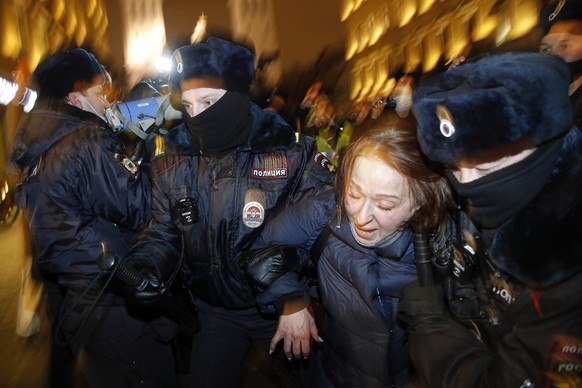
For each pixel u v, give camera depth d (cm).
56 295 231
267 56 488
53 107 197
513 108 95
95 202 196
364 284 163
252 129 191
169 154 195
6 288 444
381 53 1709
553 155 101
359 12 1864
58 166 190
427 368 129
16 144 198
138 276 177
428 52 1375
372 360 173
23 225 235
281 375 224
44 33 1370
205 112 179
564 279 98
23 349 332
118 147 202
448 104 102
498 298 119
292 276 182
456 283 140
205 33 190
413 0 1488
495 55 104
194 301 214
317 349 199
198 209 190
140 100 232
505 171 102
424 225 145
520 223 104
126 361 206
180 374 270
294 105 506
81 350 206
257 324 209
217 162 191
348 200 152
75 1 1630
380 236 153
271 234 183
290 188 191
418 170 139
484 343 127
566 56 199
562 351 99
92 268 194
